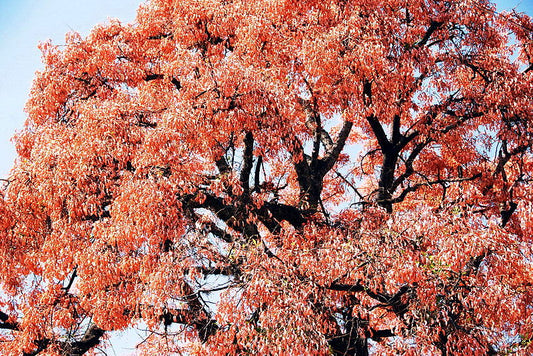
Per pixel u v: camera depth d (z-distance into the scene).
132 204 13.46
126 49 18.02
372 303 13.88
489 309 12.17
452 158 18.73
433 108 17.50
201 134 14.23
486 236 12.12
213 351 12.42
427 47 16.70
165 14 18.61
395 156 18.59
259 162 17.69
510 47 18.97
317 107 17.36
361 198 18.22
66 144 14.79
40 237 15.52
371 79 15.46
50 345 15.30
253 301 12.14
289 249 13.98
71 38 17.59
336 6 16.11
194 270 12.82
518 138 16.70
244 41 16.20
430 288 12.04
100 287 13.81
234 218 15.41
